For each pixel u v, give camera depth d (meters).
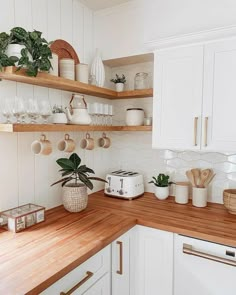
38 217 1.47
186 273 1.42
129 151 2.26
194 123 1.61
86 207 1.78
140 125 1.95
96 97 2.10
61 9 1.74
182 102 1.66
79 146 1.96
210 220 1.53
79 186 1.69
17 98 1.35
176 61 1.67
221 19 1.55
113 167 2.32
